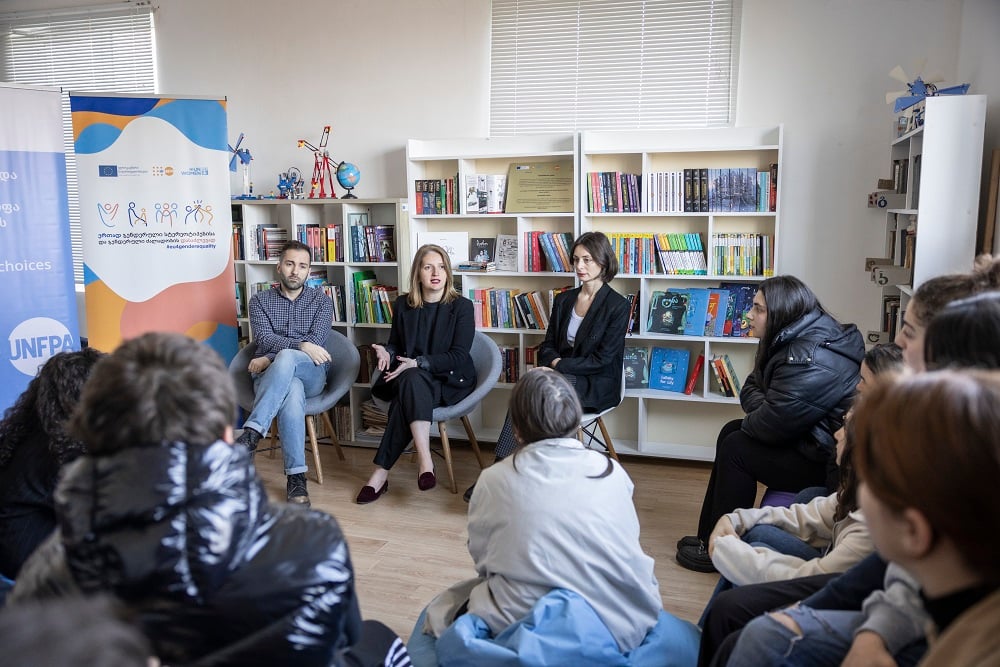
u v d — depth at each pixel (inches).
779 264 162.4
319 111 187.6
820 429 104.9
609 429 178.1
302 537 42.6
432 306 156.4
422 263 154.8
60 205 143.4
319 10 184.5
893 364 75.4
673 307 163.9
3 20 211.3
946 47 147.6
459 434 181.0
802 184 158.9
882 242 155.9
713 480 117.9
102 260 159.3
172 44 197.8
